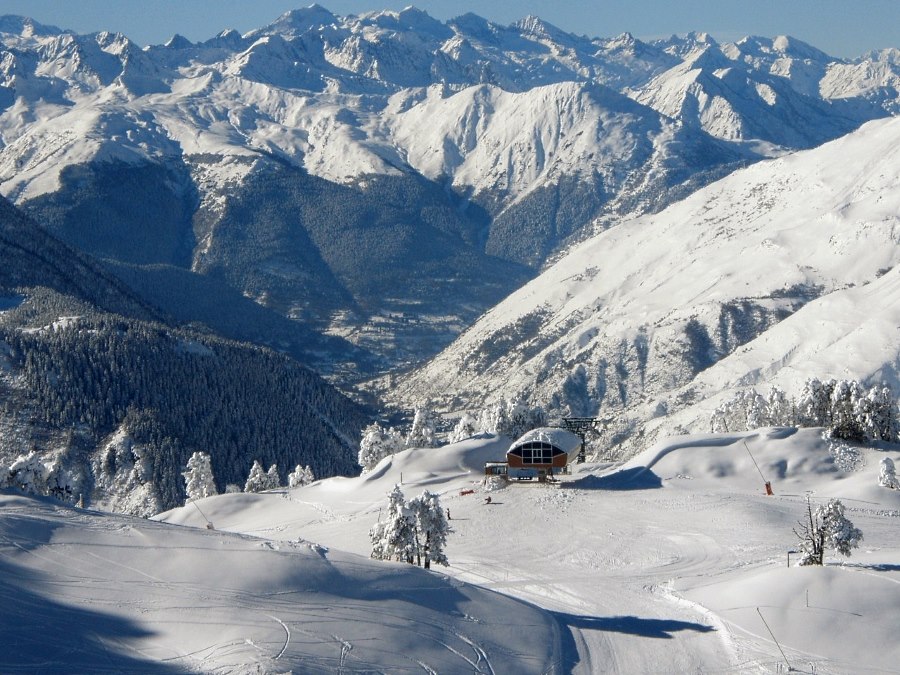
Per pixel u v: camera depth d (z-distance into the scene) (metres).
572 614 61.81
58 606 49.16
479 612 57.03
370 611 53.66
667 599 64.62
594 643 55.94
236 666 45.31
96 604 50.06
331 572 57.56
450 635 52.91
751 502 91.12
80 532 58.25
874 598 58.19
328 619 51.62
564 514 90.50
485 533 86.00
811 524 67.88
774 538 80.31
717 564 73.75
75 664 43.91
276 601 52.91
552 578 71.62
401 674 47.34
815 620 56.84
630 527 85.31
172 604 51.00
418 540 69.31
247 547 59.12
